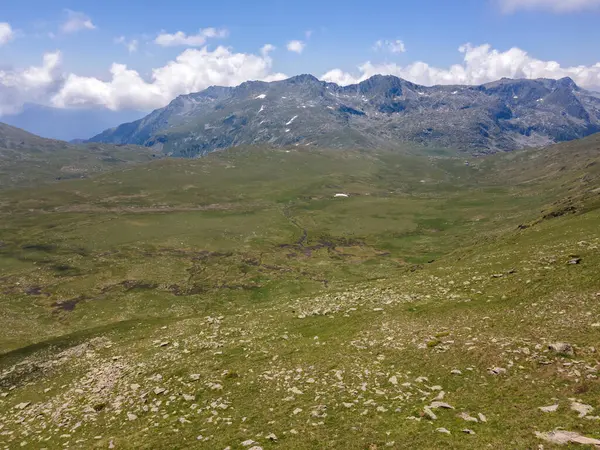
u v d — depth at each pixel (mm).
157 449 24453
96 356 53125
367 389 28328
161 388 34688
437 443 19969
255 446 22672
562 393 22391
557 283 40438
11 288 111625
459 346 32094
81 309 96750
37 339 79250
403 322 41500
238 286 113500
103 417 31688
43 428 32312
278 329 48469
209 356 41688
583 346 27078
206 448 23609
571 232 61125
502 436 19406
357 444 21344
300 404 27672
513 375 25812
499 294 42812
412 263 132625
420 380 28109
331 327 45469
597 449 16703
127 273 125625
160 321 72000
